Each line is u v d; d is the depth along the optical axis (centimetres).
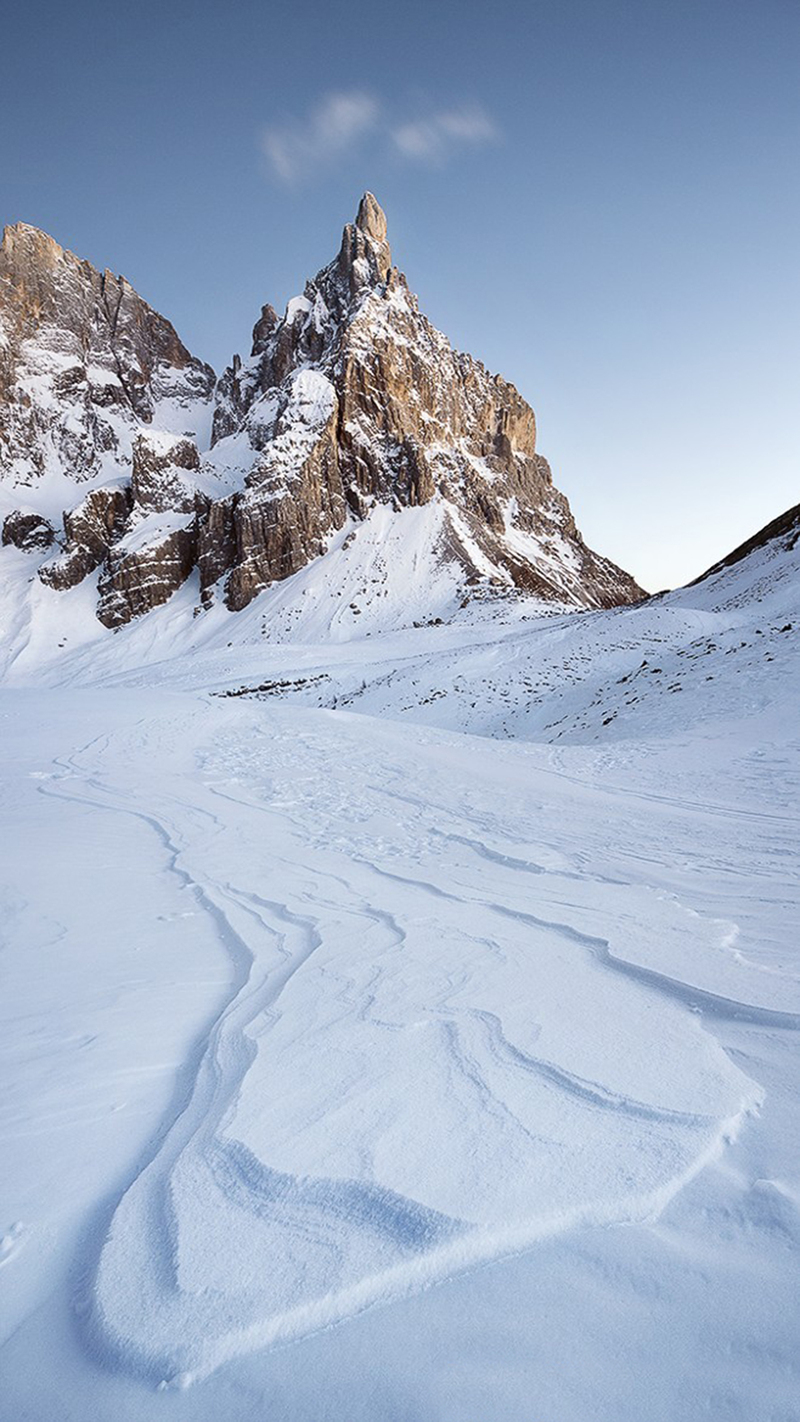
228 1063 216
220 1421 99
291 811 861
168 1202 145
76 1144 177
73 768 1147
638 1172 147
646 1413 97
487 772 1191
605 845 656
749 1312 112
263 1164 154
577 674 3325
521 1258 125
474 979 291
